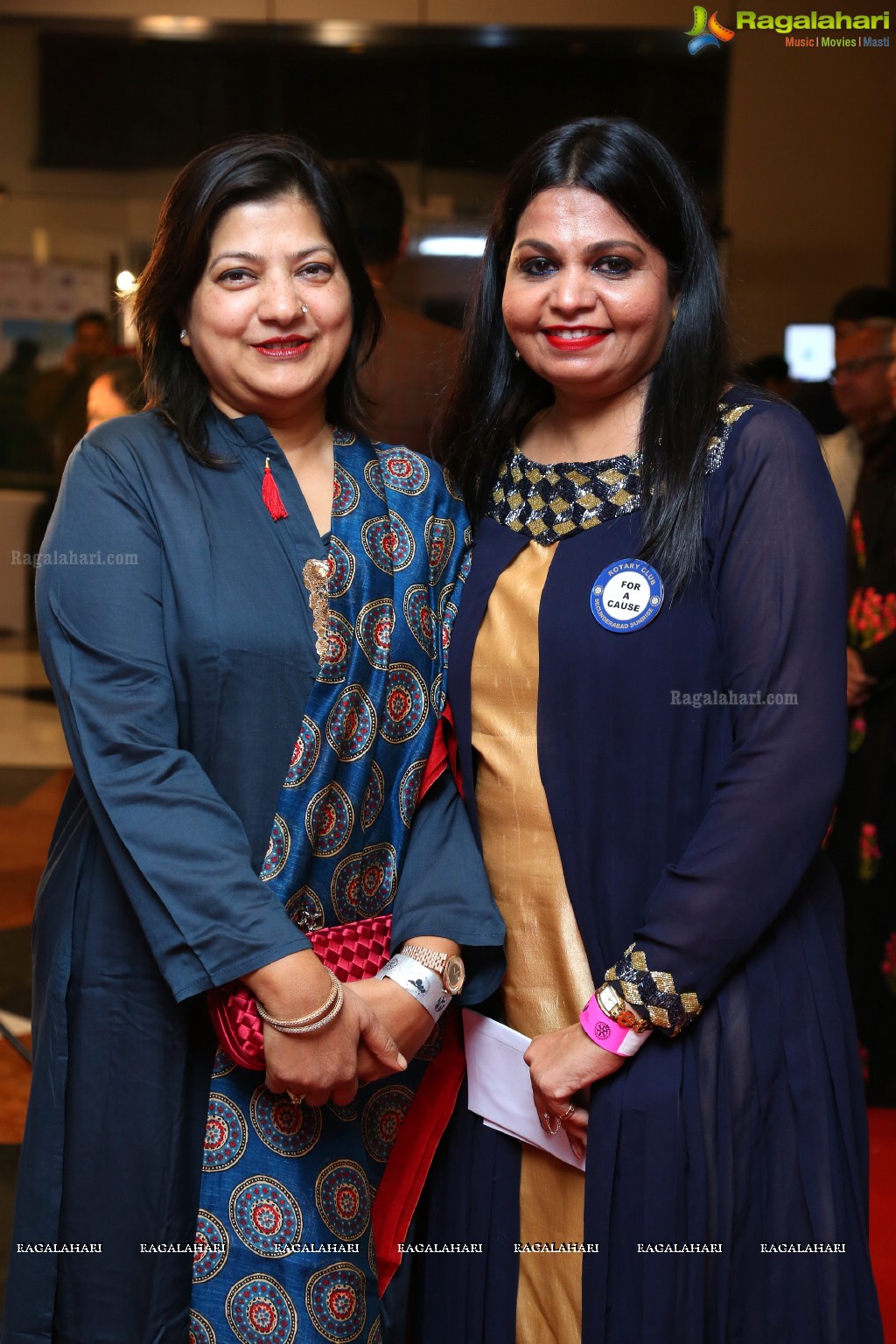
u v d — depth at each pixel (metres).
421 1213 1.64
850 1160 1.43
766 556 1.36
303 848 1.39
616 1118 1.41
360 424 1.58
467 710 1.53
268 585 1.41
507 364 1.61
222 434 1.47
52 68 6.93
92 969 1.43
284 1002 1.30
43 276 7.32
